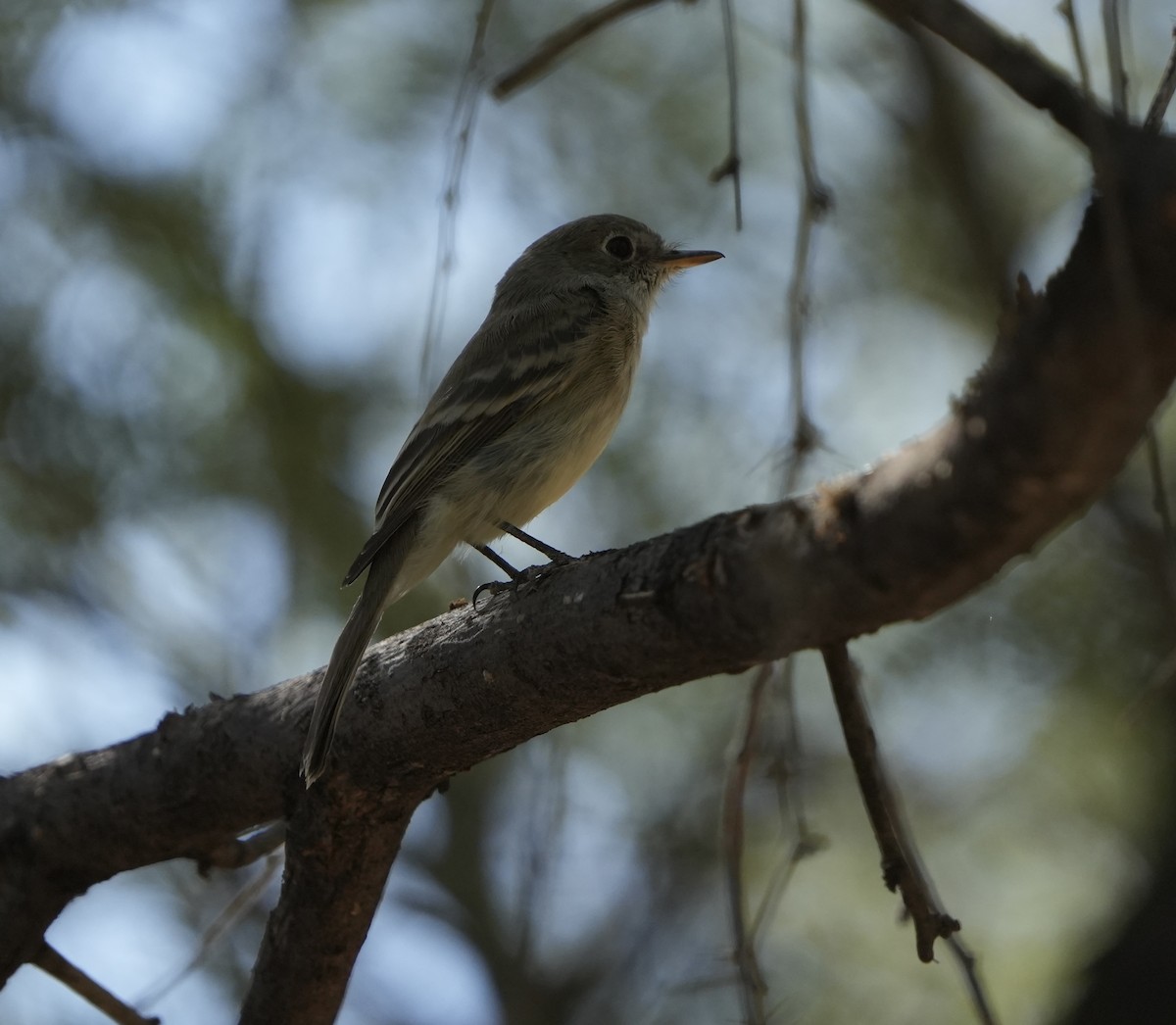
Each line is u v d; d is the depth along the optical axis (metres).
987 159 11.98
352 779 6.60
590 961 12.30
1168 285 3.56
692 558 5.11
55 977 7.76
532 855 11.09
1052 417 3.82
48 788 7.68
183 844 7.56
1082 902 10.89
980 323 11.75
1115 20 4.28
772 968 11.08
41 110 11.62
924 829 11.11
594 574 5.63
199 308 11.49
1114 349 3.65
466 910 12.60
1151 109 4.39
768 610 4.88
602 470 11.61
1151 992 9.20
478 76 6.75
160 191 11.66
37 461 11.22
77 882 7.73
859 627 4.72
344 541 11.56
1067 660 10.62
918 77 11.62
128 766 7.49
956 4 3.92
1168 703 10.28
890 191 12.23
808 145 6.56
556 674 5.82
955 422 4.11
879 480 4.37
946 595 4.44
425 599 11.64
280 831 8.07
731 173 6.26
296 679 7.34
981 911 11.01
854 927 11.30
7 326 11.23
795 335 6.66
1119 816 10.78
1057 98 3.76
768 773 6.88
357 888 6.88
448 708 6.27
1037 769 10.96
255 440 11.57
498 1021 12.27
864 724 5.75
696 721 12.00
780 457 6.59
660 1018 11.30
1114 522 10.55
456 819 12.78
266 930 7.13
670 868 12.04
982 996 5.71
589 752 12.08
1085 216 3.72
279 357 11.66
